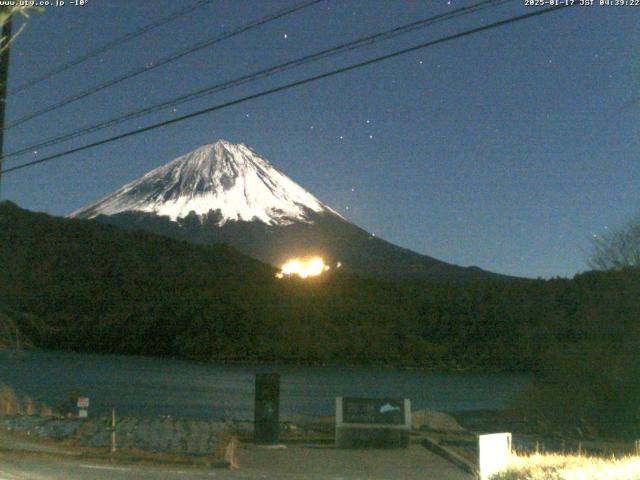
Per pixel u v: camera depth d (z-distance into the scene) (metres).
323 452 23.78
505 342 75.81
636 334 32.09
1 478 15.84
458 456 22.22
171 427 26.47
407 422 25.06
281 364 78.75
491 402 48.50
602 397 32.12
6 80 17.89
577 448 24.59
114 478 16.69
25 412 29.64
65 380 54.59
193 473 18.67
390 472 20.02
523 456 17.58
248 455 22.77
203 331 84.94
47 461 19.34
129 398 43.97
